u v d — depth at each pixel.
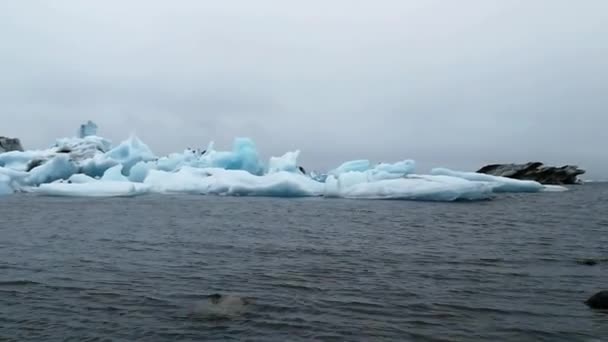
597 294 5.29
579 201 24.08
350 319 4.73
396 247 9.45
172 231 11.80
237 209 18.52
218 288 5.96
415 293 5.74
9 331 4.37
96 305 5.17
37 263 7.52
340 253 8.70
